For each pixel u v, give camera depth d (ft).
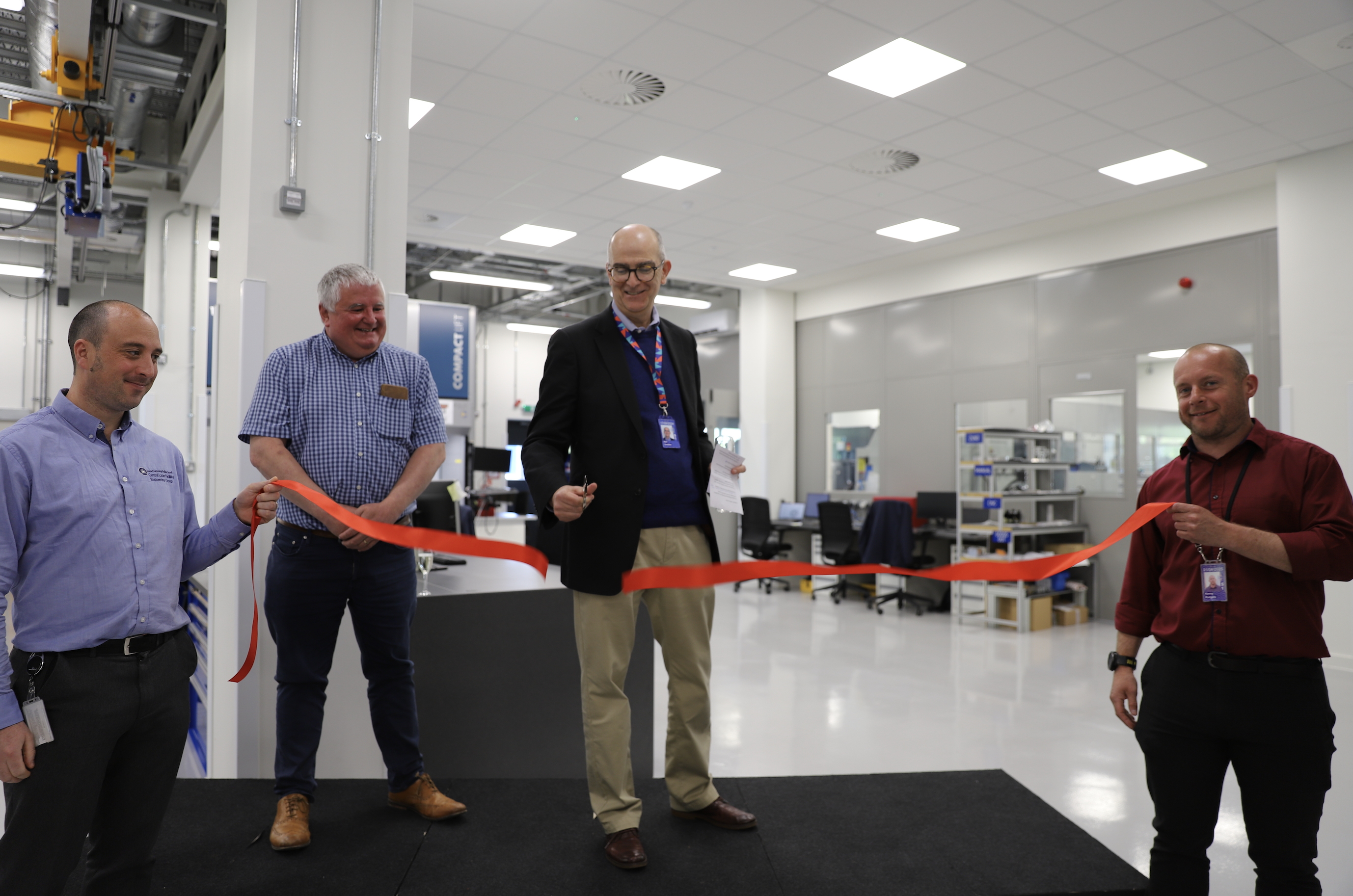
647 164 20.11
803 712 14.28
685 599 7.17
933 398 29.35
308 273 9.32
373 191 9.69
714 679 16.66
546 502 6.37
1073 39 14.12
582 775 9.73
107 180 16.78
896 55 14.85
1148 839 9.18
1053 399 25.77
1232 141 18.19
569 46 14.64
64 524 4.74
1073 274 25.26
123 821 5.09
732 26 13.92
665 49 14.70
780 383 34.17
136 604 4.92
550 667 9.65
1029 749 12.35
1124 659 6.34
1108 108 16.69
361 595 7.09
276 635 7.09
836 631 22.04
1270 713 5.34
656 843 7.16
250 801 7.81
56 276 29.53
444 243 27.27
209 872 6.48
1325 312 18.44
